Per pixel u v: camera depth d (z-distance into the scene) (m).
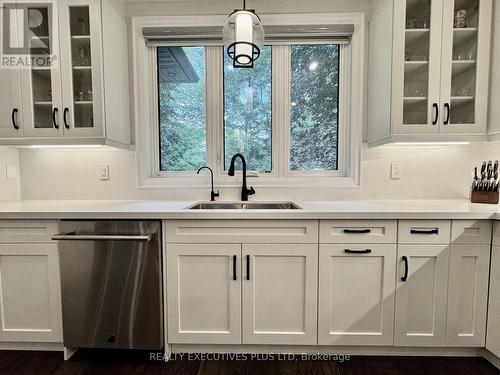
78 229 1.54
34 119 1.77
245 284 1.54
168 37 2.07
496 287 1.47
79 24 1.76
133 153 2.10
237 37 1.58
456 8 1.72
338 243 1.52
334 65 2.15
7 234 1.56
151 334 1.55
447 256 1.50
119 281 1.54
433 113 1.72
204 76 2.17
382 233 1.51
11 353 1.66
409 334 1.54
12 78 1.74
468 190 2.05
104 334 1.57
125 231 1.53
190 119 2.21
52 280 1.58
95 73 1.73
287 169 2.19
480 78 1.70
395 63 1.70
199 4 2.04
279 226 1.52
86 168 2.12
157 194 2.12
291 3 2.02
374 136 1.96
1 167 1.97
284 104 2.16
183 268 1.55
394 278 1.52
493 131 1.68
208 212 1.50
